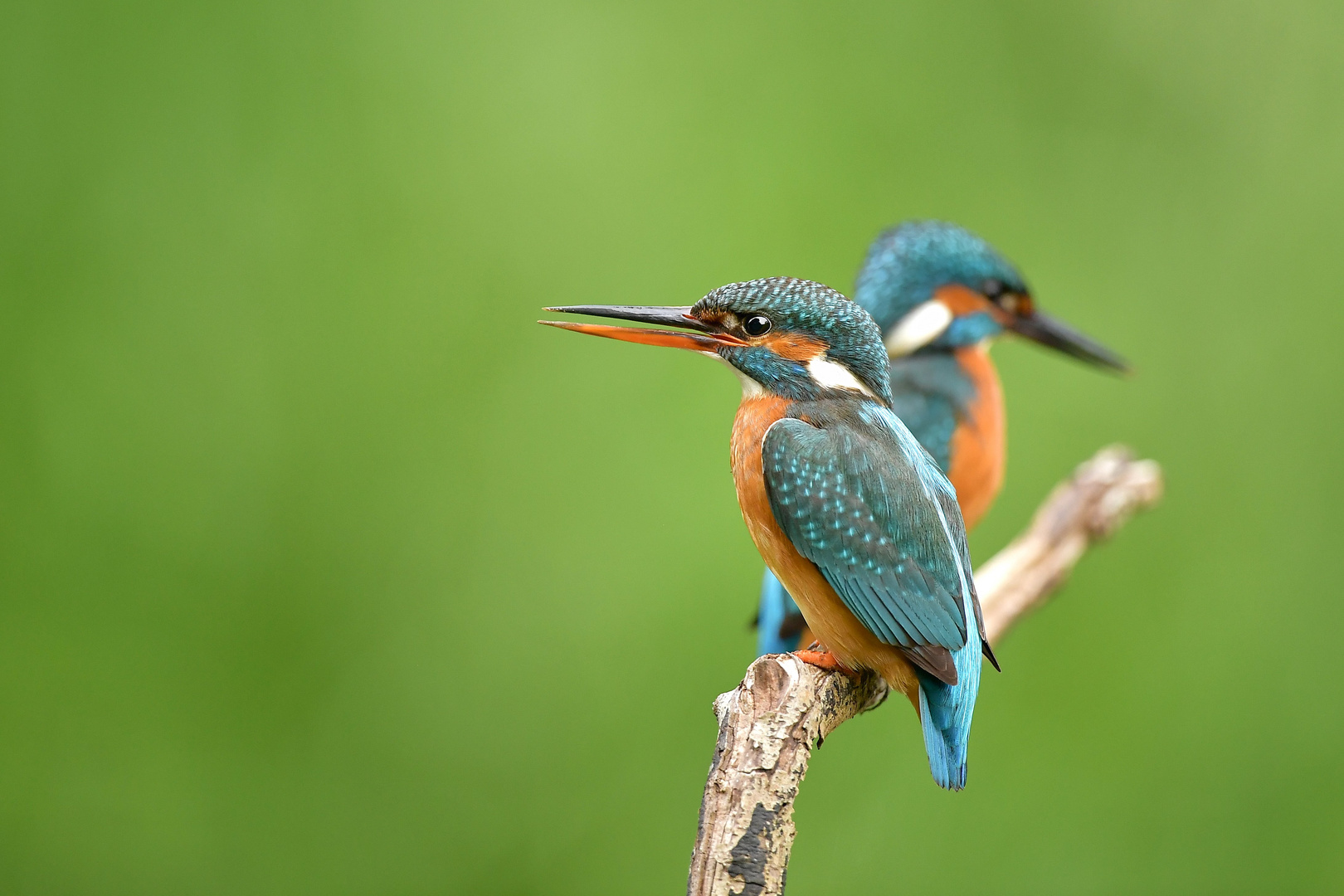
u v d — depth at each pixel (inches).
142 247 463.8
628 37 510.0
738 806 200.7
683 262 494.6
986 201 517.3
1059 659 481.7
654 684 458.3
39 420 450.0
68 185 460.4
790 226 502.0
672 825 450.3
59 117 461.7
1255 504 499.5
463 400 475.5
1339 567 490.3
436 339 478.6
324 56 487.8
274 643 455.2
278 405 466.0
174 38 474.3
